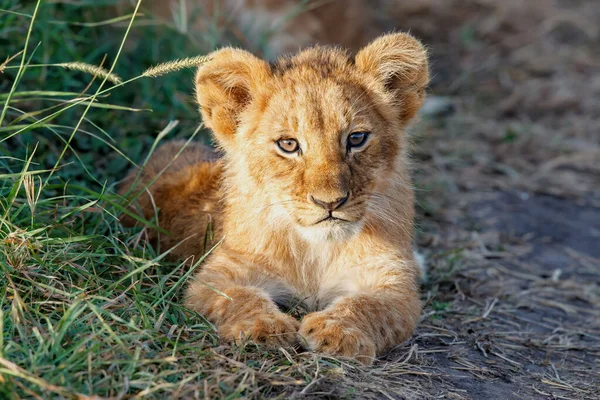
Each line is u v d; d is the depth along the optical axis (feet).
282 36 52.24
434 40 68.54
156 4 47.09
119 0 41.19
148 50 42.75
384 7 69.15
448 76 62.28
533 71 64.44
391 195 27.45
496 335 29.30
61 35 37.55
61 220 27.76
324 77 26.43
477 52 67.10
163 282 25.23
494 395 23.94
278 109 25.98
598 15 76.07
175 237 30.42
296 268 27.40
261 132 26.27
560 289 34.91
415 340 27.25
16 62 34.94
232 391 20.70
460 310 31.14
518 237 40.14
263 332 23.31
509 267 36.65
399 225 27.63
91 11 41.45
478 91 60.13
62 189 31.24
